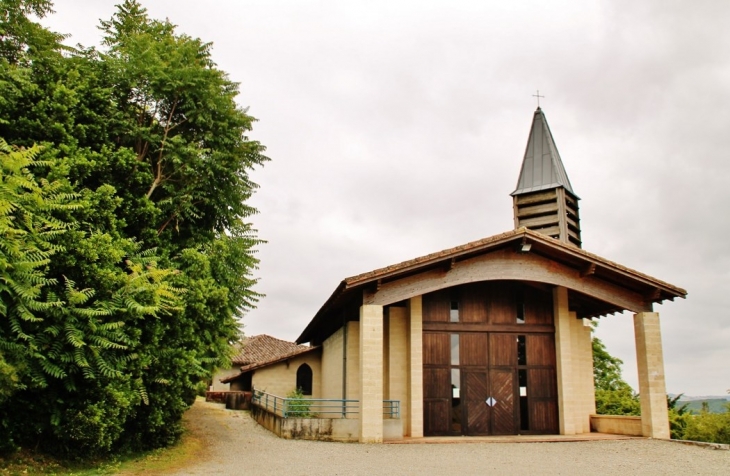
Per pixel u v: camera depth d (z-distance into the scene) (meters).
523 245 19.50
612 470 13.62
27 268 10.34
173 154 17.53
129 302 11.98
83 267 11.79
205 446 16.72
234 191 18.94
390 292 18.58
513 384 20.61
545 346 21.19
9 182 10.69
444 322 20.69
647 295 20.62
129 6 20.58
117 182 16.09
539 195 34.06
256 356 39.94
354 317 21.58
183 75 18.08
